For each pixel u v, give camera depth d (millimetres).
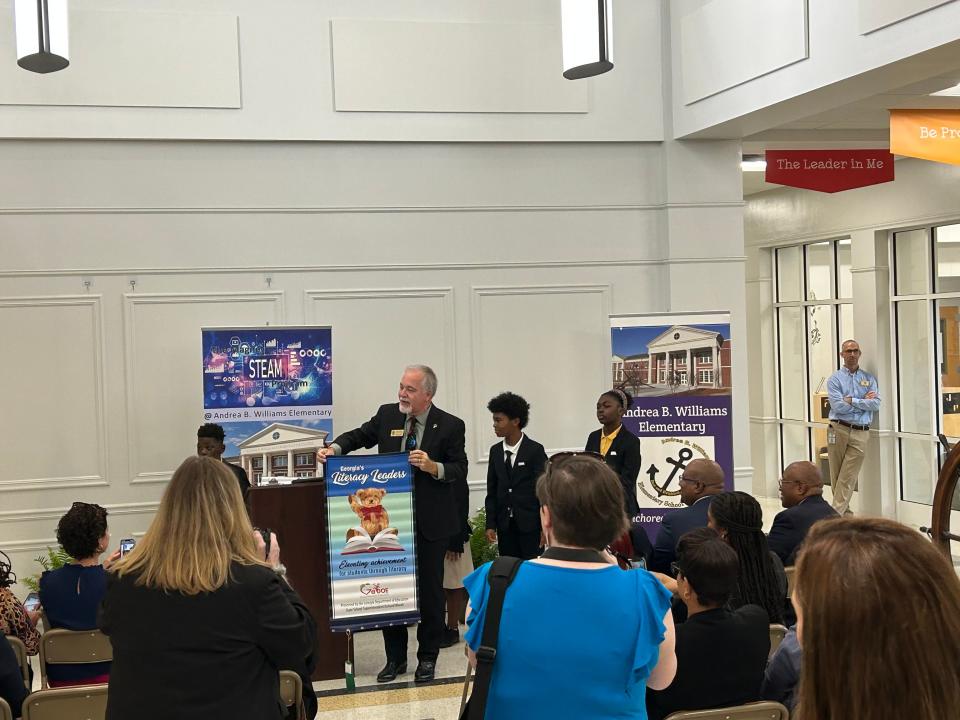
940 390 8977
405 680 5320
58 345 6699
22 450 6656
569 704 1923
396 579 5059
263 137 6895
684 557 2689
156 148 6809
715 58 6844
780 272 11289
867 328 9578
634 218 7586
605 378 7543
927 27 4941
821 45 5758
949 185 8508
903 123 5875
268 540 2836
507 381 7391
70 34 6582
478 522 7008
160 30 6719
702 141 7559
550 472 2100
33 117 6547
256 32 6887
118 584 2215
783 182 7449
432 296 7258
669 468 6668
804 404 10883
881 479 9469
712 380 6637
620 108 7469
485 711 1978
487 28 7234
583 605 1961
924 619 961
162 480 6832
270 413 6168
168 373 6840
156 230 6812
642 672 1955
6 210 6598
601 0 5516
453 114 7199
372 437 5598
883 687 956
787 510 4547
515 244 7395
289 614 2229
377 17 7082
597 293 7527
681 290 7527
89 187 6711
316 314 7074
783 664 2648
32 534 6668
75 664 3629
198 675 2133
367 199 7137
